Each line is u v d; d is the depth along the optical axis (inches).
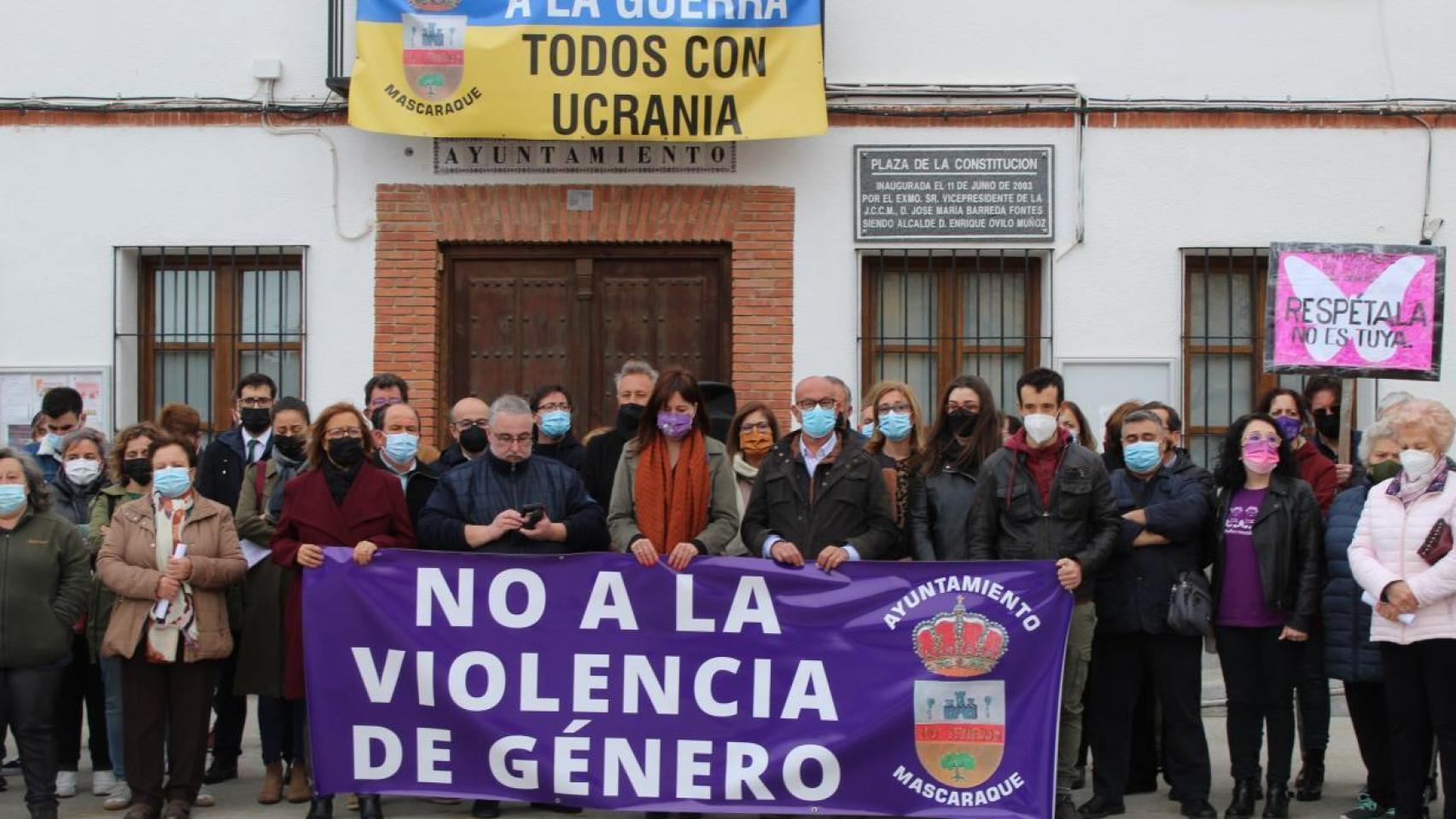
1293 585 283.6
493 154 426.0
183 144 428.8
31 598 273.6
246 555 298.4
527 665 275.0
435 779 275.9
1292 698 285.6
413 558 276.4
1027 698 266.2
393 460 300.4
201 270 435.5
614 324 431.5
